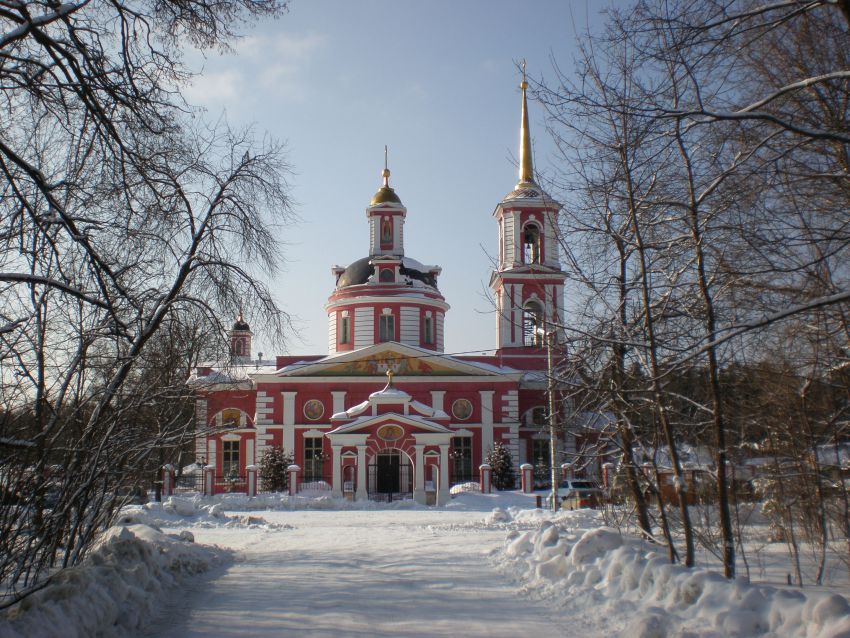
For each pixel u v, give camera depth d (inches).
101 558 488.7
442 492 1695.4
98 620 373.1
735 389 564.7
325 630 397.1
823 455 570.9
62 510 438.9
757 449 563.5
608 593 444.1
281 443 2078.0
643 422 586.6
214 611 454.0
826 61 451.5
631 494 668.1
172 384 617.6
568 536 644.7
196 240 668.1
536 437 2134.6
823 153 454.0
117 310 498.9
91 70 508.4
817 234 418.9
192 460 2481.5
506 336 2144.4
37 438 400.5
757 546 652.7
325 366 2113.7
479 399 2112.5
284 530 1072.8
